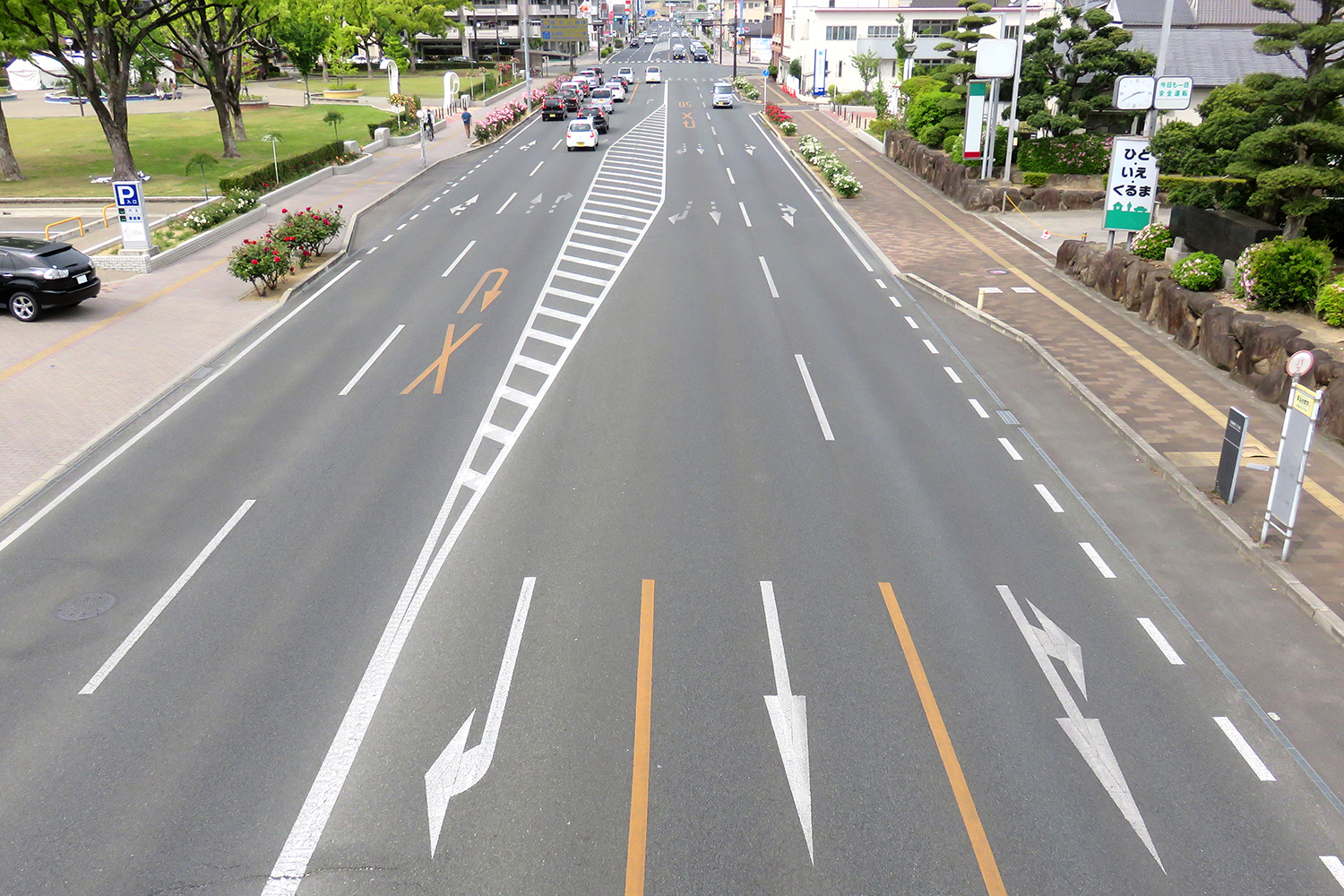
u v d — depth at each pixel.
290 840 8.42
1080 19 43.88
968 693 10.29
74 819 8.66
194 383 19.73
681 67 127.12
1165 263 25.33
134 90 82.06
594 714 9.96
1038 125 37.66
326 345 21.98
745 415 17.81
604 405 18.30
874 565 12.73
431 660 10.82
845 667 10.70
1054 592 12.13
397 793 8.94
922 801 8.84
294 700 10.19
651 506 14.32
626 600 11.94
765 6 165.00
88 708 10.08
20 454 16.28
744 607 11.81
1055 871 8.10
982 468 15.67
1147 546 13.25
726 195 40.34
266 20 49.78
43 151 49.25
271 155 49.88
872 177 45.59
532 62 109.62
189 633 11.34
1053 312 24.12
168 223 34.62
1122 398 18.33
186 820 8.64
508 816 8.66
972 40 47.72
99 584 12.35
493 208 37.88
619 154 51.69
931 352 21.48
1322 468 15.22
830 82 87.06
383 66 105.50
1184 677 10.56
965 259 30.00
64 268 23.58
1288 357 17.78
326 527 13.76
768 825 8.55
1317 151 21.20
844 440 16.73
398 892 7.89
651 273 28.12
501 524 13.81
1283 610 11.77
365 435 16.98
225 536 13.52
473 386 19.30
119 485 15.14
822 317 24.05
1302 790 9.00
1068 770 9.23
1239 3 50.09
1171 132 23.69
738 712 9.98
